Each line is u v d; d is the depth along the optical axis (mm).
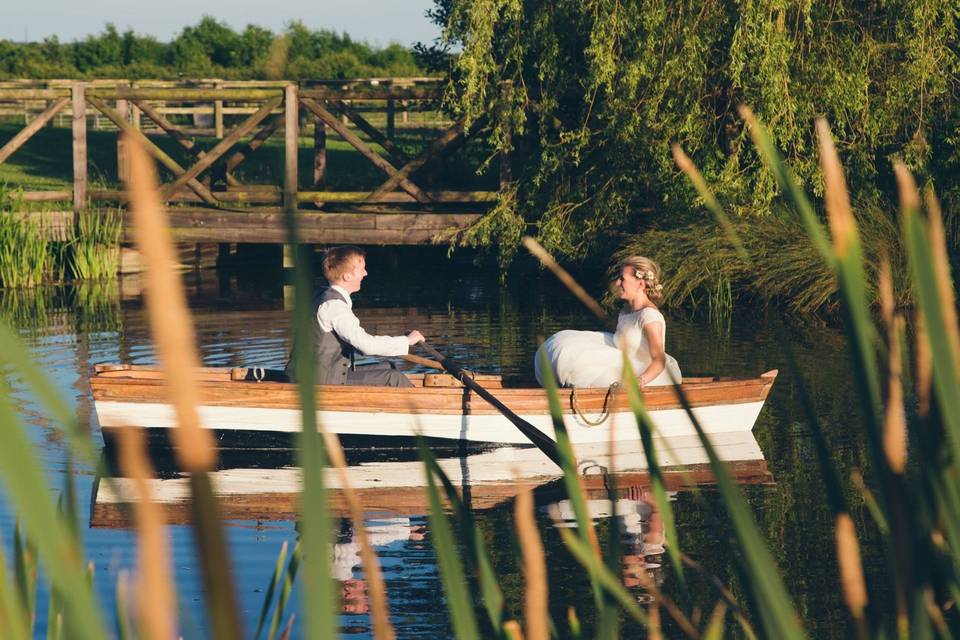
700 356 10461
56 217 16859
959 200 13625
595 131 14656
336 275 7641
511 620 965
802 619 4359
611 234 15008
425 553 5336
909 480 663
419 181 18422
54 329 11742
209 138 29438
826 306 13078
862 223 12656
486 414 7703
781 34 13016
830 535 5500
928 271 547
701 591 4711
